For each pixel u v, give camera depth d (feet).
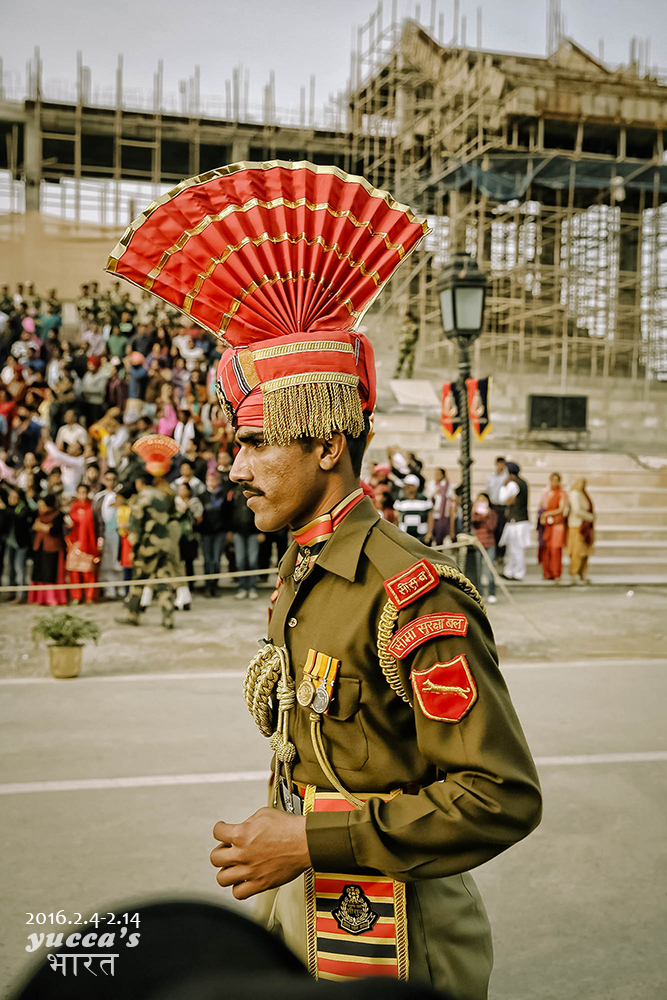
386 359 62.69
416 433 50.88
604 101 59.57
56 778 13.79
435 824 3.43
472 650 3.66
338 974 3.80
